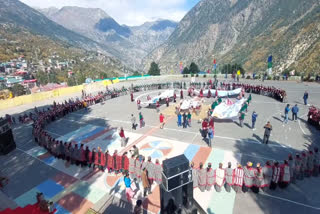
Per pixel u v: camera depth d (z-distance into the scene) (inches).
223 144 690.2
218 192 451.8
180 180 187.9
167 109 1199.6
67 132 934.4
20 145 821.9
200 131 821.9
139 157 514.3
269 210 391.2
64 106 1261.1
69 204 447.8
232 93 1305.4
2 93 2758.4
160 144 727.7
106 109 1312.7
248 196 433.7
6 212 313.9
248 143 684.1
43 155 709.9
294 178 457.4
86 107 1314.0
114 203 439.8
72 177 556.7
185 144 711.7
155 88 1967.3
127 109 1270.9
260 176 424.5
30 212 323.0
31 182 546.0
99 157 567.2
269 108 1056.8
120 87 2240.4
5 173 601.9
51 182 539.2
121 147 730.8
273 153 605.9
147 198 446.9
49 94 1943.9
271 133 753.0
